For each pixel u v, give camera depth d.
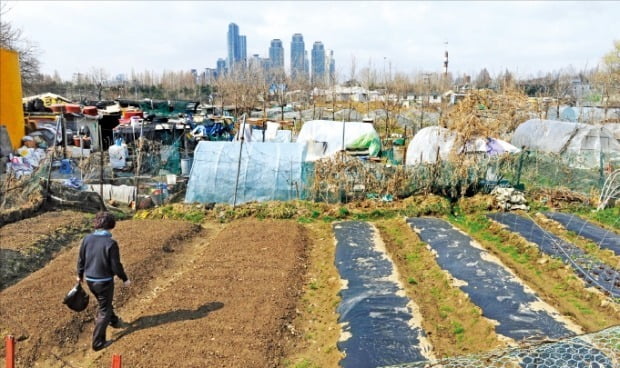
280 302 10.02
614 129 32.31
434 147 23.58
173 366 7.61
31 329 8.60
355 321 8.94
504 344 7.92
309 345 8.73
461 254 12.62
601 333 7.18
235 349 8.14
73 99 50.66
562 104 48.19
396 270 11.60
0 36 36.22
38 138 25.53
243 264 12.13
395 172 18.67
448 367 6.68
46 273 11.20
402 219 16.39
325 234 15.16
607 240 14.12
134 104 38.16
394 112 42.91
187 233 15.09
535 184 19.88
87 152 25.34
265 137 31.23
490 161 19.33
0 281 10.86
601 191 18.25
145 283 11.20
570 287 11.15
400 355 7.76
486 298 9.81
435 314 9.66
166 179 20.67
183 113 37.62
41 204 16.30
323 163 18.53
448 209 17.55
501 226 15.41
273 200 18.44
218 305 9.80
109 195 18.62
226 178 18.64
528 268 12.51
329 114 46.31
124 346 8.26
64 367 7.95
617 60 45.22
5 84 23.50
